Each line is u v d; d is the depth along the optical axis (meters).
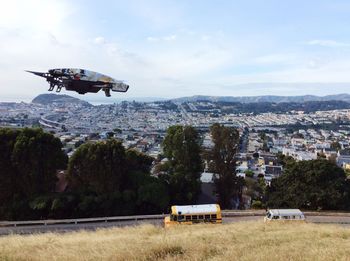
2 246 15.87
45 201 36.00
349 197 42.28
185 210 28.22
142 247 13.87
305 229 21.70
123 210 38.31
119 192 39.09
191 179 43.31
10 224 30.94
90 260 12.46
